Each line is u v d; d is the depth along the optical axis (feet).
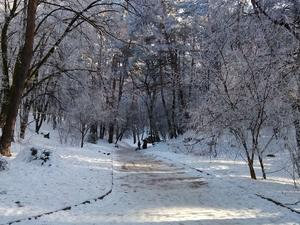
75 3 71.41
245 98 46.29
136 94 194.59
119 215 30.42
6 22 65.00
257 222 28.04
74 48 80.23
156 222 28.22
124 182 49.93
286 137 42.57
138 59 160.97
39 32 73.87
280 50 39.78
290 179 51.19
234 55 46.03
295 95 40.70
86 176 50.26
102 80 90.38
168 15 133.90
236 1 44.27
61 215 29.22
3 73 64.85
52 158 53.21
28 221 26.68
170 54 141.28
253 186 43.21
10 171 43.27
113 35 71.87
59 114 113.29
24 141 83.41
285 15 39.01
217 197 38.70
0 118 63.52
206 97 49.67
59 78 90.22
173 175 57.67
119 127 235.40
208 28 47.50
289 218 28.91
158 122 215.10
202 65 51.49
